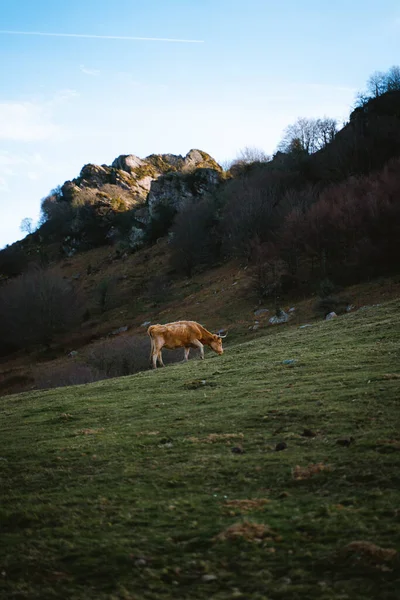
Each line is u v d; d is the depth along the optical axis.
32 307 90.38
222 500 9.10
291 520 8.16
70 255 163.25
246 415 13.74
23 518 9.27
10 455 13.05
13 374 71.94
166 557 7.55
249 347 28.98
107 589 7.02
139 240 141.12
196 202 133.12
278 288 73.62
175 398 17.28
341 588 6.58
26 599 6.92
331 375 17.34
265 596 6.58
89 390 21.55
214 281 94.12
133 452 12.05
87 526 8.68
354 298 60.75
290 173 115.94
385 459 9.85
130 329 84.31
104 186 192.88
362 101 138.25
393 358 18.59
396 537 7.40
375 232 72.81
